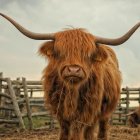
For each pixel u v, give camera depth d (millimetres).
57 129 15578
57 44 7004
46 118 18141
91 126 7715
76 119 7461
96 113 7590
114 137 12773
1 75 14852
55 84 7449
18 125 15039
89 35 7137
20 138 11719
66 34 7074
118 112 20391
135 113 15164
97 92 7480
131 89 20828
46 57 7324
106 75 8164
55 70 7289
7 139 11422
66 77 6676
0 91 14922
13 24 7480
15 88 15734
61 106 7473
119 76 9383
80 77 6684
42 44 7312
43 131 14195
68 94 7277
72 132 7523
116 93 8711
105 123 9602
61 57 6938
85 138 7688
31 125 15547
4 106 14812
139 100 21000
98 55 7301
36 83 16688
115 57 9727
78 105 7426
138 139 12547
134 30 7172
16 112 14570
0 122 14680
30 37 7398
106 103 8312
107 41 7309
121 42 7289
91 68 7191
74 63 6715
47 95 7605
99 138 9617
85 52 6895
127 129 14516
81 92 7391
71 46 6891
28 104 15516
